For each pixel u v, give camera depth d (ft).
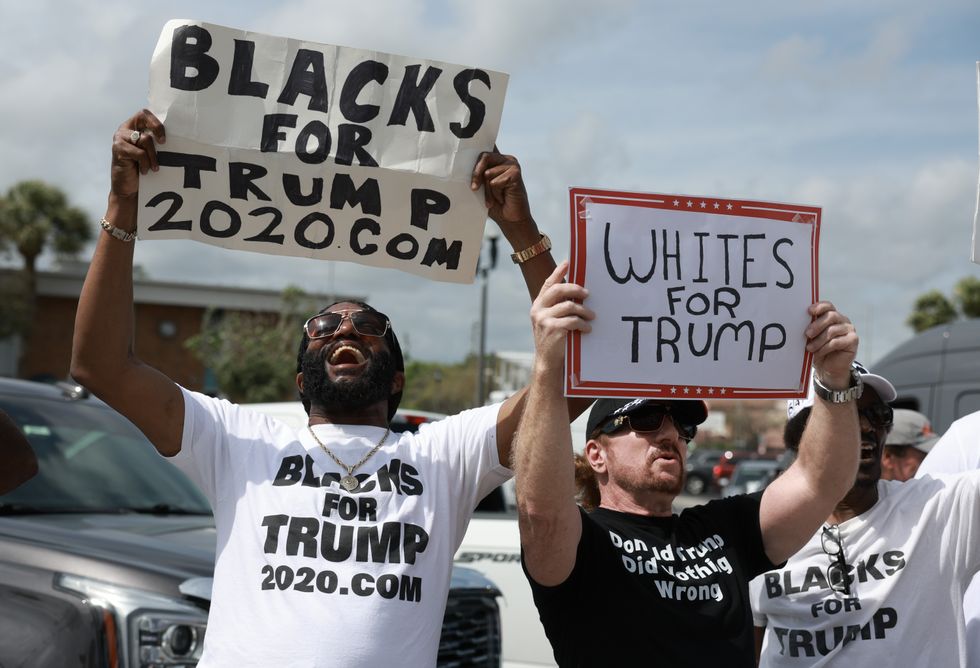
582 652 8.97
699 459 130.93
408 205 9.66
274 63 9.51
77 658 11.39
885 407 10.54
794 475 9.93
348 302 10.22
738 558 9.71
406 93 9.65
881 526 10.46
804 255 9.20
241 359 112.27
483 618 14.23
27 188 127.44
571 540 8.68
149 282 126.21
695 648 8.94
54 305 131.54
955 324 26.37
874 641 10.13
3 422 10.13
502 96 9.73
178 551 12.74
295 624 8.45
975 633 11.06
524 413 8.60
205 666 8.59
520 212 9.73
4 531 12.76
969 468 12.10
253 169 9.46
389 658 8.52
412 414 22.08
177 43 9.34
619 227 8.74
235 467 9.36
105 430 16.44
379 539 8.91
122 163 9.20
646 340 8.70
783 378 9.11
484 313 61.26
